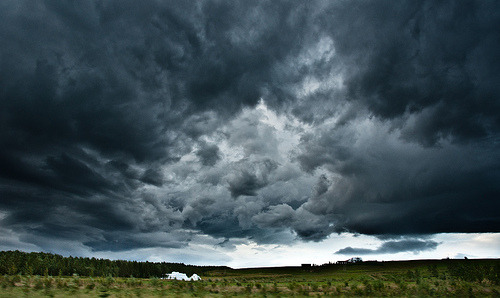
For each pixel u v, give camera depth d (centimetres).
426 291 4412
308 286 4788
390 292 4362
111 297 3372
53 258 18625
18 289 3544
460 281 6075
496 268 6712
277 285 5034
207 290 4400
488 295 4453
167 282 5294
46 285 3916
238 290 4394
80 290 3775
